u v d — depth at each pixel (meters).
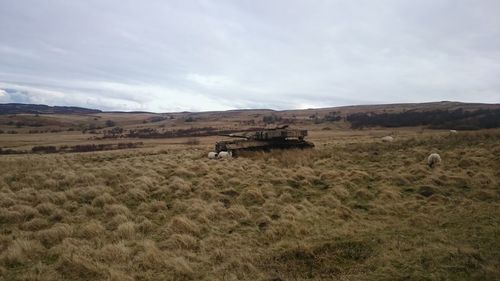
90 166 24.73
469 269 7.53
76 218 12.23
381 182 16.75
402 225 10.91
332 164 22.12
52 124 174.50
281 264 8.55
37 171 21.05
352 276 7.74
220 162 24.36
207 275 8.12
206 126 159.25
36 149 73.00
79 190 15.62
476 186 14.62
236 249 9.52
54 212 12.62
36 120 178.62
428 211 12.14
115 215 12.41
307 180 17.48
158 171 20.89
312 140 49.53
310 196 15.11
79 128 165.00
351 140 42.72
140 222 11.93
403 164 20.70
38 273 8.15
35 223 11.49
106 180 17.88
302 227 10.91
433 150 23.92
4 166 24.61
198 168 21.58
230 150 29.44
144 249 9.38
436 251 8.43
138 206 13.87
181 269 8.18
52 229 10.59
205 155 31.19
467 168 17.91
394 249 8.88
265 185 16.38
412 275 7.47
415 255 8.35
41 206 13.03
